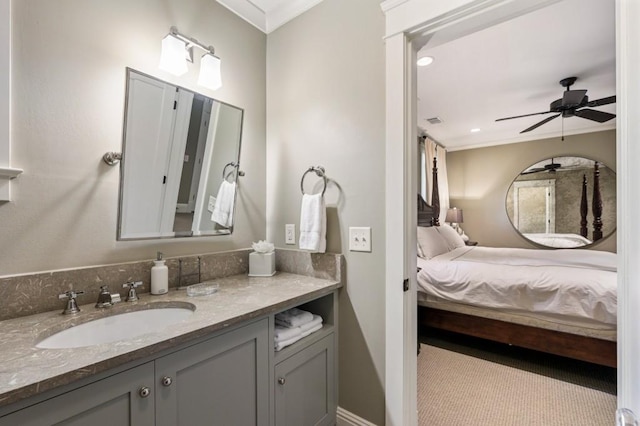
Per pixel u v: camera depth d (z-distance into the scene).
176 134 1.50
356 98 1.54
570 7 1.90
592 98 3.36
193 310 1.17
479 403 1.92
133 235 1.34
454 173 5.45
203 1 1.63
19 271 1.05
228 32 1.75
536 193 4.74
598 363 2.09
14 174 1.03
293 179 1.81
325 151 1.66
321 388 1.48
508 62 2.61
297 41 1.80
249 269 1.72
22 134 1.05
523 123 4.24
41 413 0.66
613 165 4.18
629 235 0.64
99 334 1.10
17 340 0.86
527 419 1.77
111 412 0.77
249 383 1.13
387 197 1.41
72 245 1.17
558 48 2.38
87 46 1.21
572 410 1.85
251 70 1.88
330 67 1.64
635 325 0.61
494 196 5.09
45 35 1.11
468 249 3.87
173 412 0.90
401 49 1.37
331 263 1.59
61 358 0.75
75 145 1.18
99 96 1.25
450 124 4.29
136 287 1.27
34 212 1.08
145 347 0.81
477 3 1.18
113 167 1.29
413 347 1.42
